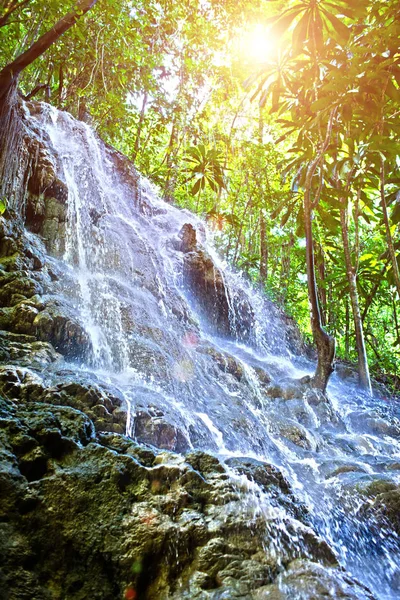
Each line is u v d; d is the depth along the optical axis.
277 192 16.11
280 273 19.28
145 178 15.25
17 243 6.92
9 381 4.22
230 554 2.98
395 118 10.20
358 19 10.38
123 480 3.33
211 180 16.89
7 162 7.84
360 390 12.38
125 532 3.02
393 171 12.74
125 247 9.84
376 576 4.38
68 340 5.89
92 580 2.86
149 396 5.39
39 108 11.12
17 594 2.63
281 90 11.12
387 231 11.24
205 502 3.38
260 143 17.70
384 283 17.69
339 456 7.23
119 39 11.55
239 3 16.97
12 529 2.87
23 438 3.36
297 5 10.12
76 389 4.51
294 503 4.11
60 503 3.08
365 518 4.95
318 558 3.14
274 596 2.69
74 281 7.37
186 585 2.84
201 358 8.40
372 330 20.67
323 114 10.21
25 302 5.93
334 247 17.47
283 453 6.67
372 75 9.55
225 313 12.21
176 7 16.70
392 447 8.27
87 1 7.32
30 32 9.38
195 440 5.40
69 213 9.01
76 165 10.30
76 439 3.63
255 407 7.92
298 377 10.72
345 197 11.68
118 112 13.68
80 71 13.45
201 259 12.17
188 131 18.33
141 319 7.65
